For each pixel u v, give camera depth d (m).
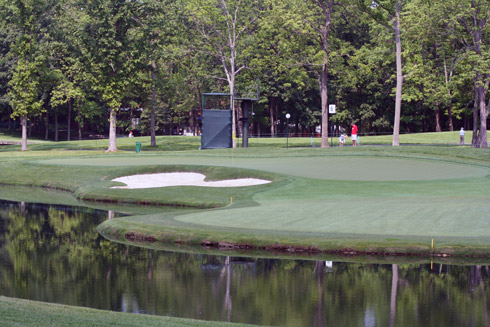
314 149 52.16
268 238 19.23
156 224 22.41
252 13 71.44
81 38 62.06
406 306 13.30
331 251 18.28
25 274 16.98
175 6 66.25
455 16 56.62
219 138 58.69
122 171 40.84
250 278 16.02
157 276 16.45
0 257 19.33
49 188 41.72
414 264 16.98
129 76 64.56
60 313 9.74
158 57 65.50
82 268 17.67
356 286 15.02
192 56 74.25
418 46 61.22
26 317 9.12
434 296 14.05
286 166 41.91
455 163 42.22
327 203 26.41
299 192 31.33
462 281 15.30
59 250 20.39
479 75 59.31
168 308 13.42
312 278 15.87
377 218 22.00
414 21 58.47
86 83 68.00
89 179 41.72
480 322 12.17
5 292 14.99
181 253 19.22
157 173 40.41
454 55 62.59
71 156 54.97
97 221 26.83
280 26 66.38
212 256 18.66
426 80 62.12
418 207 24.34
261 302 13.83
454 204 25.08
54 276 16.75
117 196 33.84
